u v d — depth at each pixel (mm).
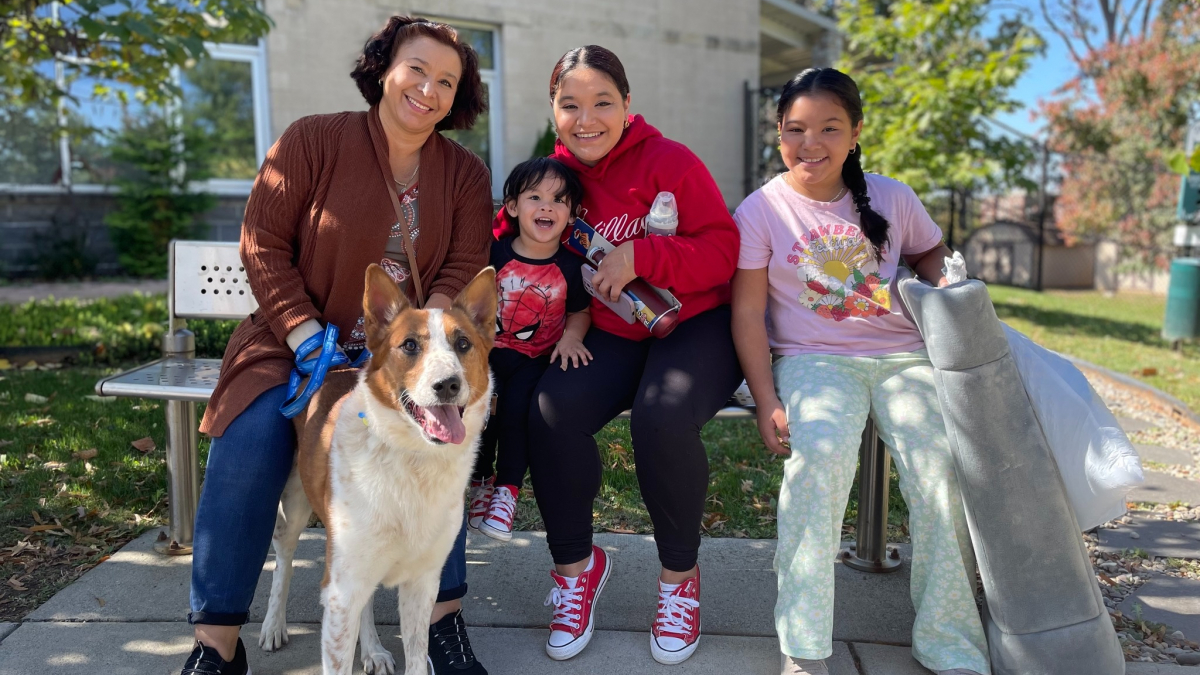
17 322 7258
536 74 12438
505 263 3137
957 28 10109
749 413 3043
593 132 3035
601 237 3061
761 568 3459
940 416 2709
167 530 3691
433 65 2740
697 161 3064
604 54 3041
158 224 11281
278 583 2789
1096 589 2539
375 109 2914
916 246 3191
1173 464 4918
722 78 14078
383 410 2303
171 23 6309
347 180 2797
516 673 2672
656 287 2910
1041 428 2516
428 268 3000
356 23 11289
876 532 3447
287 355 2805
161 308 8109
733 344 3051
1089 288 16375
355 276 2863
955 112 9375
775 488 4336
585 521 2814
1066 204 15773
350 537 2293
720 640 2885
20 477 4176
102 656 2699
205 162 11562
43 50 6719
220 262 3555
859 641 2914
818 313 2998
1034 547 2480
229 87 11414
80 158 11492
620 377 2961
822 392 2754
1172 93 14969
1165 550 3682
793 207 3051
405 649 2477
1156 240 14836
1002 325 2709
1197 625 3014
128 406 5293
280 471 2604
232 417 2590
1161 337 9406
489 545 3650
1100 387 6941
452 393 2219
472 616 3041
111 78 7027
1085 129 16438
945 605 2648
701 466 2727
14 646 2744
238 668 2551
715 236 2963
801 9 15211
